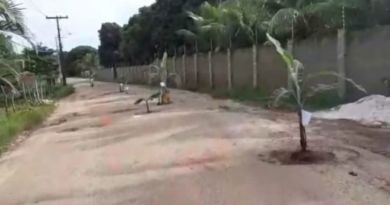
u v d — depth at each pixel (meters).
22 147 14.52
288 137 12.09
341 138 11.51
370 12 17.88
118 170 9.81
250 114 18.25
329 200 6.80
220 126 15.03
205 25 37.88
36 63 34.28
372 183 7.50
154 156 10.95
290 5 23.22
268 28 23.78
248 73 30.41
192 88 41.41
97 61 125.75
